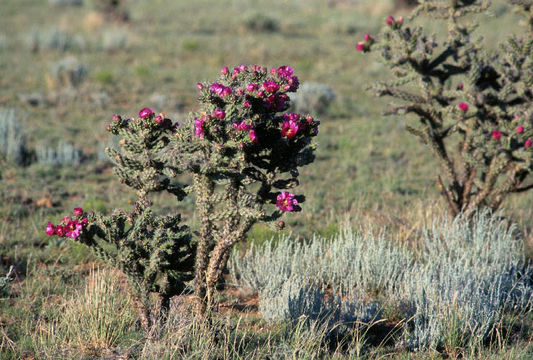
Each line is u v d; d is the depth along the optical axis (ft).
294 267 31.83
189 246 24.31
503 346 24.85
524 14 36.17
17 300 28.37
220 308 29.45
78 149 57.67
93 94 78.59
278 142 22.81
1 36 117.80
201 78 96.12
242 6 206.59
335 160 59.11
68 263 33.91
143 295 23.61
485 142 34.55
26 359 23.06
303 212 43.34
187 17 172.24
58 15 165.99
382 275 32.14
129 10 180.14
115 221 23.02
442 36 117.29
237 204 21.71
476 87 35.17
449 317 25.76
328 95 81.97
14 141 53.36
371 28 160.35
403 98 36.19
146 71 95.09
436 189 50.52
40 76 90.89
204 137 21.57
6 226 37.58
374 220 41.42
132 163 22.56
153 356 21.94
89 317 24.77
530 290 30.37
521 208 44.78
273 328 26.32
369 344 25.59
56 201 44.39
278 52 120.67
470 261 33.50
